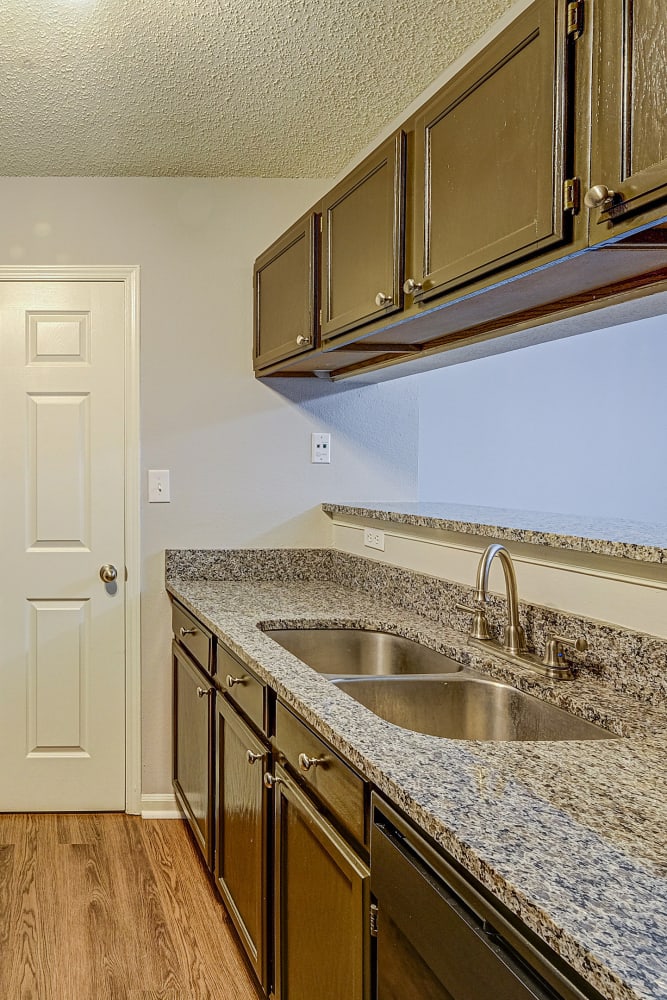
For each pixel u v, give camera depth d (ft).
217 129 8.34
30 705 9.86
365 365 8.70
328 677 5.34
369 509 8.57
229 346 9.91
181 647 9.31
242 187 9.84
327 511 10.11
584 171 3.75
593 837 2.87
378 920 3.71
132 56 6.81
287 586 9.45
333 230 7.18
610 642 4.87
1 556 9.77
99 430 9.81
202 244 9.82
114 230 9.71
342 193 6.91
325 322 7.39
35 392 9.75
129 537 9.85
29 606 9.82
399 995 3.46
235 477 9.96
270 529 10.04
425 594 7.34
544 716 4.82
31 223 9.61
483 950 2.72
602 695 4.68
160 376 9.81
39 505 9.79
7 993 6.40
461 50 6.76
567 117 3.83
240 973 6.71
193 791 8.45
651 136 3.29
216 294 9.86
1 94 7.47
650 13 3.27
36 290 9.67
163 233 9.77
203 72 7.10
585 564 5.19
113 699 9.93
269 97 7.61
